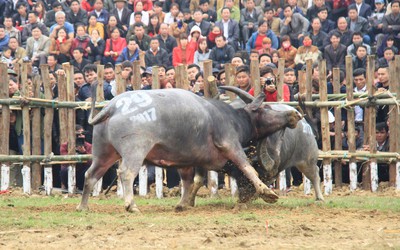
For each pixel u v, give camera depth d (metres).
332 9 32.28
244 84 22.08
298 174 23.47
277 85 22.09
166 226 14.20
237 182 17.66
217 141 16.89
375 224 14.79
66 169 22.23
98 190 21.81
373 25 31.19
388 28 30.23
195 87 23.22
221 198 20.56
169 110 16.25
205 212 16.66
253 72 21.89
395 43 30.38
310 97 22.45
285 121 17.55
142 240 12.77
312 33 30.98
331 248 12.22
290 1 32.25
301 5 33.03
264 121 17.56
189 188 17.55
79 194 22.02
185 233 13.43
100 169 16.84
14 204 18.31
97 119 16.38
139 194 21.73
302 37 30.89
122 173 15.95
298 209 17.19
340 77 25.00
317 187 19.02
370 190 22.41
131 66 24.55
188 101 16.53
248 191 17.66
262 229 13.91
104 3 33.34
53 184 22.98
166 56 29.39
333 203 18.52
